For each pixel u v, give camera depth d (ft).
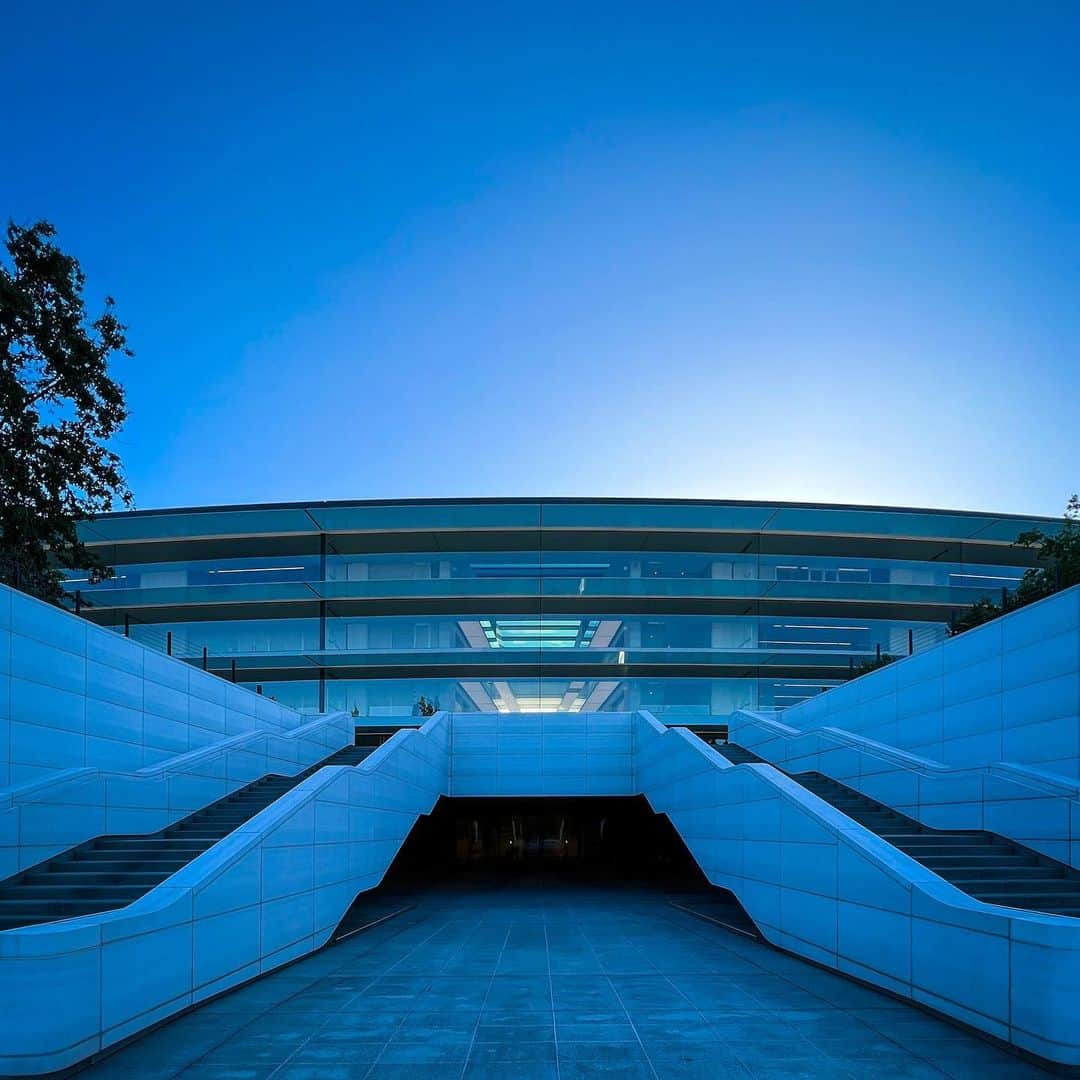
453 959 43.14
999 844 43.55
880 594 135.13
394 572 138.72
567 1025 29.48
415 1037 27.94
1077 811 38.55
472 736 100.53
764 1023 29.63
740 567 139.95
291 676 135.85
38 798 42.11
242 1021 30.01
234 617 136.87
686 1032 28.50
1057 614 46.03
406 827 73.92
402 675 134.92
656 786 86.69
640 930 54.70
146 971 28.43
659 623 136.46
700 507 134.00
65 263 73.20
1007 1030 26.32
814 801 43.65
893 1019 30.04
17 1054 23.44
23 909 35.50
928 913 31.09
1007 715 50.42
